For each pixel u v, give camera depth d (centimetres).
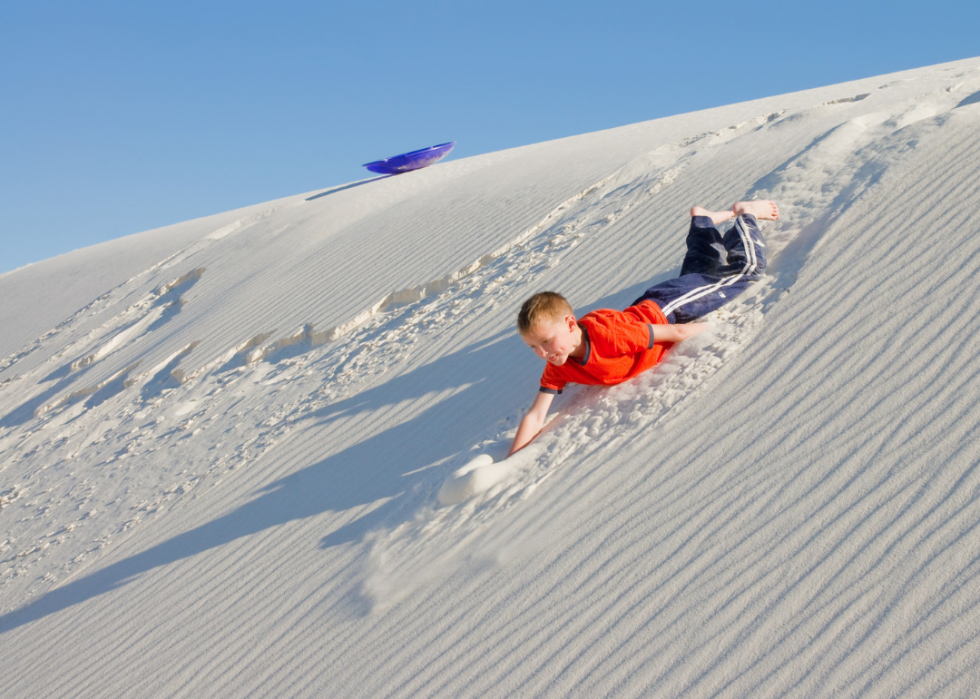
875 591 176
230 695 261
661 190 644
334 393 541
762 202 391
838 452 229
